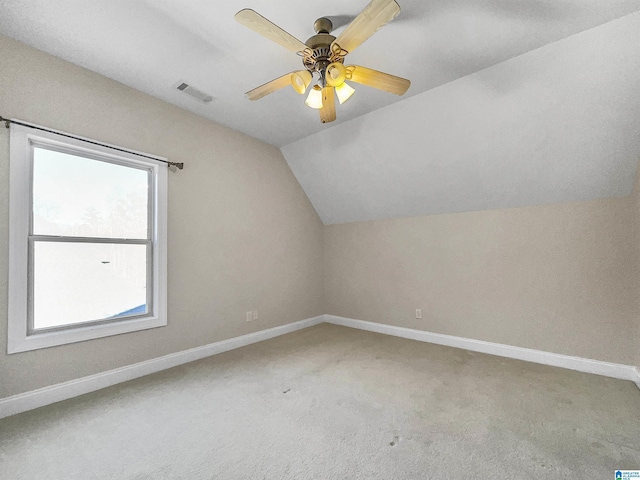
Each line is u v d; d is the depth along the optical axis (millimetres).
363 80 1955
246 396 2314
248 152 3686
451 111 2764
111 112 2562
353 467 1560
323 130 3529
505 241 3232
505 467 1547
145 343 2740
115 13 1867
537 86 2336
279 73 2484
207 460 1615
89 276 2488
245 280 3625
